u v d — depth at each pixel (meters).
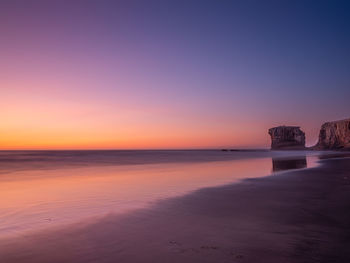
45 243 7.18
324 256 6.12
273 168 31.94
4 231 8.23
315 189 15.23
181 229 8.28
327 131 139.12
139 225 8.76
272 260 5.92
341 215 9.65
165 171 29.84
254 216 9.71
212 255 6.23
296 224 8.64
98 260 6.06
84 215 10.14
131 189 16.39
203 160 59.47
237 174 25.23
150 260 6.01
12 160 62.47
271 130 190.50
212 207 11.26
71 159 68.56
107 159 68.12
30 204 12.25
